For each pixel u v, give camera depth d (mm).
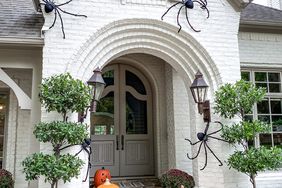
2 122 6945
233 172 5715
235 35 6172
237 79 6020
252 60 7328
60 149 4922
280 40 7629
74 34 5422
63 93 4738
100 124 7746
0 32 5516
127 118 7969
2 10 6648
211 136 5781
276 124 7277
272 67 7445
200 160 5914
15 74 6895
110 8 5629
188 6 5887
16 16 6371
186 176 6039
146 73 8078
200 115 6023
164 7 5875
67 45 5367
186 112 7105
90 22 5512
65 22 5426
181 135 6984
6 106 6930
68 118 5148
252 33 7465
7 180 5812
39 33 5648
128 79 8172
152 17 5746
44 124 4680
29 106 5594
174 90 7160
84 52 5461
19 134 6785
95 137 7629
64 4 5441
